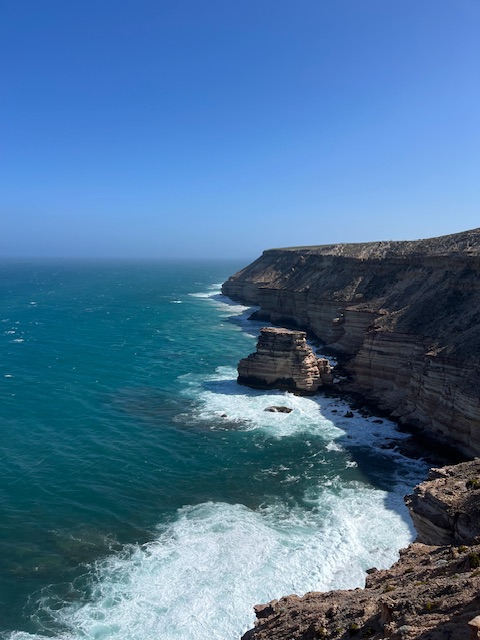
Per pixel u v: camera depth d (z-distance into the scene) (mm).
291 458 44281
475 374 42969
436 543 21766
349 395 60531
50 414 53594
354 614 15758
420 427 48594
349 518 34312
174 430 50125
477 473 24031
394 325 60344
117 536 32000
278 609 19922
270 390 62344
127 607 25859
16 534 31906
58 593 26844
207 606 25875
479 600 12602
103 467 41562
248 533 32438
